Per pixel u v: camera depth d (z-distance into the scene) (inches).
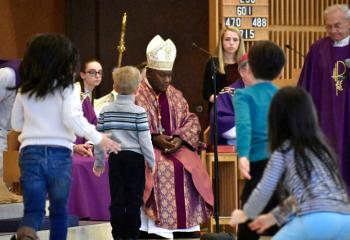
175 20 545.6
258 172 257.4
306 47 507.2
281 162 219.0
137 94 420.2
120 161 350.6
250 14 487.2
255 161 257.6
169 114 420.5
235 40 444.1
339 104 405.7
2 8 524.4
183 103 427.2
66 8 550.0
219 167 427.5
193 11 544.1
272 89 261.7
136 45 547.5
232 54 446.6
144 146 350.6
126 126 350.9
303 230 213.8
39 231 346.6
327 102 407.8
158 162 406.9
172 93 426.0
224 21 483.5
